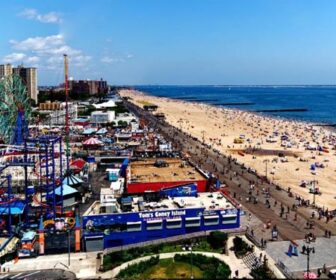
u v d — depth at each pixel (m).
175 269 84.62
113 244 99.94
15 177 136.75
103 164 183.25
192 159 199.75
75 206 127.69
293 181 168.12
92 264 89.38
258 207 128.88
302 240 102.44
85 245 96.94
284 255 93.38
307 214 123.19
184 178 135.75
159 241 99.50
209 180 132.62
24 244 96.00
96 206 126.62
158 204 111.56
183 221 104.81
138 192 126.88
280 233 106.88
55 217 114.19
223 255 92.50
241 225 111.50
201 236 100.75
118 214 101.75
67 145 172.88
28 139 122.25
